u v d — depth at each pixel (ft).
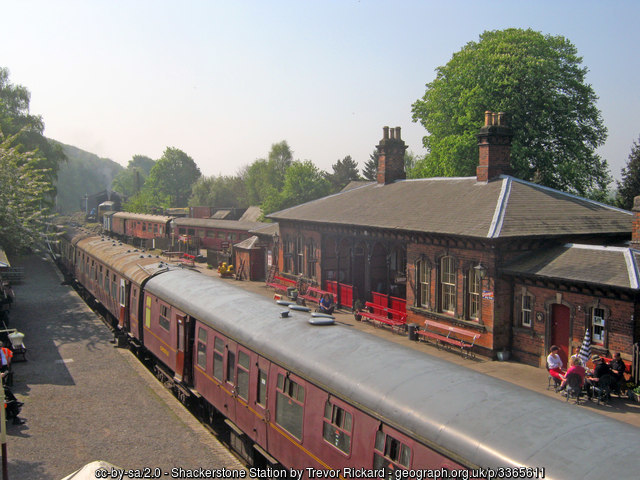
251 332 35.04
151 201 354.33
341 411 25.59
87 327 73.05
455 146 107.04
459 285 63.00
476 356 60.08
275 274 112.37
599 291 49.03
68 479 21.08
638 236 54.13
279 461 30.81
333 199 101.96
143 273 60.44
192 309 44.32
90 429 39.04
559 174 107.76
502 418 19.44
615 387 46.09
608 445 17.02
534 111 105.91
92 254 89.04
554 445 17.39
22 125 157.28
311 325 33.91
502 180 70.03
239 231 151.64
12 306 86.69
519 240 57.98
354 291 85.81
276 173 281.33
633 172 119.24
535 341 56.13
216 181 333.62
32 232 90.38
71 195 583.58
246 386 34.96
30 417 41.06
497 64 105.81
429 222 68.18
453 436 19.49
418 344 66.44
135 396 46.52
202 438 38.32
